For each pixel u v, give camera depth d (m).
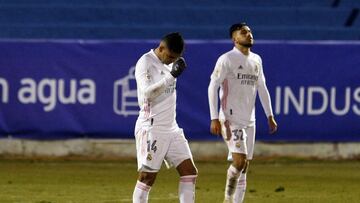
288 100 53.09
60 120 51.88
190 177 28.69
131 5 66.50
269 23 65.31
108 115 52.09
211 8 65.31
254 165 51.97
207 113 52.72
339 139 53.91
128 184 43.78
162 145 28.38
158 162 28.47
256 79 33.66
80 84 51.72
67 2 66.06
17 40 51.16
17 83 51.38
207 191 41.62
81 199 38.31
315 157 54.16
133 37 62.81
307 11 65.69
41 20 63.91
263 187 43.34
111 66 51.72
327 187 43.66
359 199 39.75
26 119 51.69
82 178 45.62
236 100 33.31
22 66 51.28
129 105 52.12
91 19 64.31
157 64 28.23
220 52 52.47
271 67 52.84
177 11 65.06
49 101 51.69
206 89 52.56
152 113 28.31
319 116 53.53
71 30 62.75
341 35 63.72
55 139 52.16
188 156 28.77
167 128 28.47
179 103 52.50
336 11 65.94
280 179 46.41
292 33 63.53
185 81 52.47
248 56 33.41
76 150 52.34
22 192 40.25
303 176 47.75
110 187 42.50
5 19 63.66
